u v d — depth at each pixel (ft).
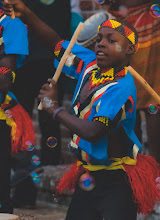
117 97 16.76
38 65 27.27
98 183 17.58
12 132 20.38
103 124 16.49
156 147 24.32
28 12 19.90
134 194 17.30
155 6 21.40
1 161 20.34
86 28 24.06
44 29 20.18
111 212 17.16
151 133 24.23
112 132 17.33
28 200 29.66
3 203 20.48
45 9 26.91
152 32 23.68
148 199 17.63
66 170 29.96
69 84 33.63
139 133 24.22
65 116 16.98
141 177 17.51
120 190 17.34
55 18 27.09
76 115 18.01
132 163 17.58
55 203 30.12
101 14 24.11
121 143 17.54
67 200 29.63
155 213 24.54
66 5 27.25
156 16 21.44
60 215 28.48
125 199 17.28
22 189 29.55
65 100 34.12
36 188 30.04
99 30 17.62
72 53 19.33
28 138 20.67
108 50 17.31
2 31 19.90
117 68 17.47
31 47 27.07
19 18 20.20
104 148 17.16
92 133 16.52
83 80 18.12
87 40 24.11
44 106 17.34
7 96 20.24
